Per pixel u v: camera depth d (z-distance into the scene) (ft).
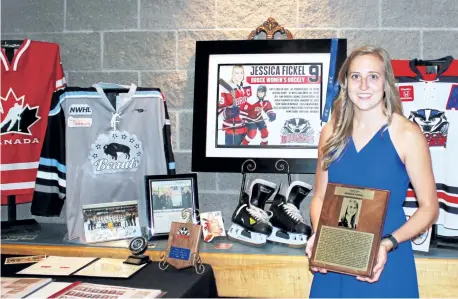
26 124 7.66
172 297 4.88
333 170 5.25
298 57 7.56
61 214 8.48
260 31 7.77
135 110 7.50
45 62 7.72
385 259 4.71
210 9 7.97
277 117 7.59
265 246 7.03
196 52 7.82
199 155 7.73
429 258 6.32
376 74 4.86
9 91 7.57
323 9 7.71
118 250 6.87
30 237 7.48
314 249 4.94
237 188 7.99
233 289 6.63
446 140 6.91
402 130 4.95
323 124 7.46
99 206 7.22
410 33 7.57
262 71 7.64
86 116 7.31
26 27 8.41
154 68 8.14
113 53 8.23
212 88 7.76
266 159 7.56
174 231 5.87
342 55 7.46
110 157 7.40
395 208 5.00
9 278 5.33
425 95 6.98
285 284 6.53
